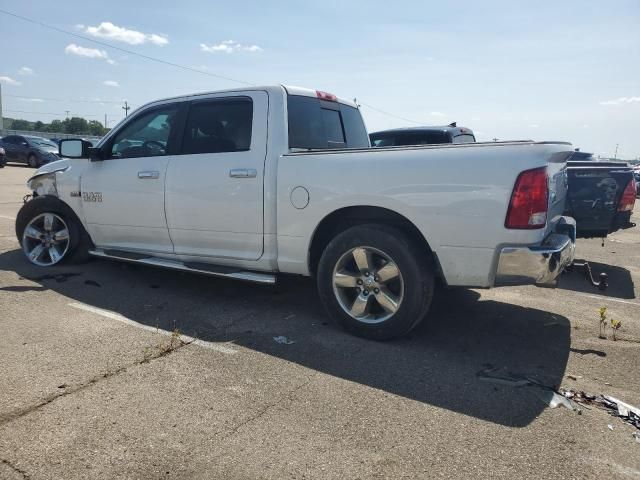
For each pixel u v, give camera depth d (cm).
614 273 709
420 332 443
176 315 462
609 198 652
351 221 435
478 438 282
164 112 521
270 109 457
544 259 355
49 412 293
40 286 530
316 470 251
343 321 426
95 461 252
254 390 328
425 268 395
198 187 481
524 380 356
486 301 544
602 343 432
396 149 396
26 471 243
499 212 358
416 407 313
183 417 294
